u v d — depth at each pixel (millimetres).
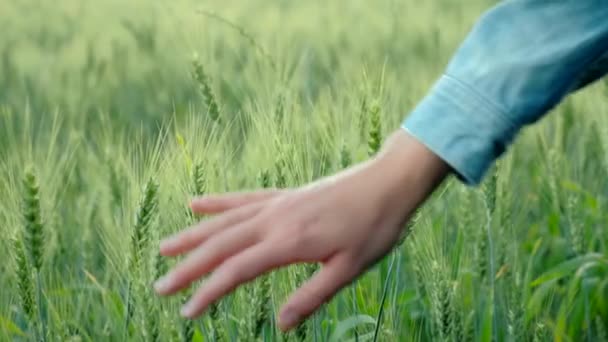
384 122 3104
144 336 2590
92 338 3447
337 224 1378
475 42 1501
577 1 1474
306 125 3082
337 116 3506
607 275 4242
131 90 8320
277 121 3262
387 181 1408
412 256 3516
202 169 2678
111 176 4105
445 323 2988
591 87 5004
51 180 3391
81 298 3607
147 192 2553
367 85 3414
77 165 4992
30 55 9391
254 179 3383
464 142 1429
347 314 3314
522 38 1478
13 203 2924
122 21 9898
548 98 1468
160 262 2572
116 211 3809
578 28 1468
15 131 6297
